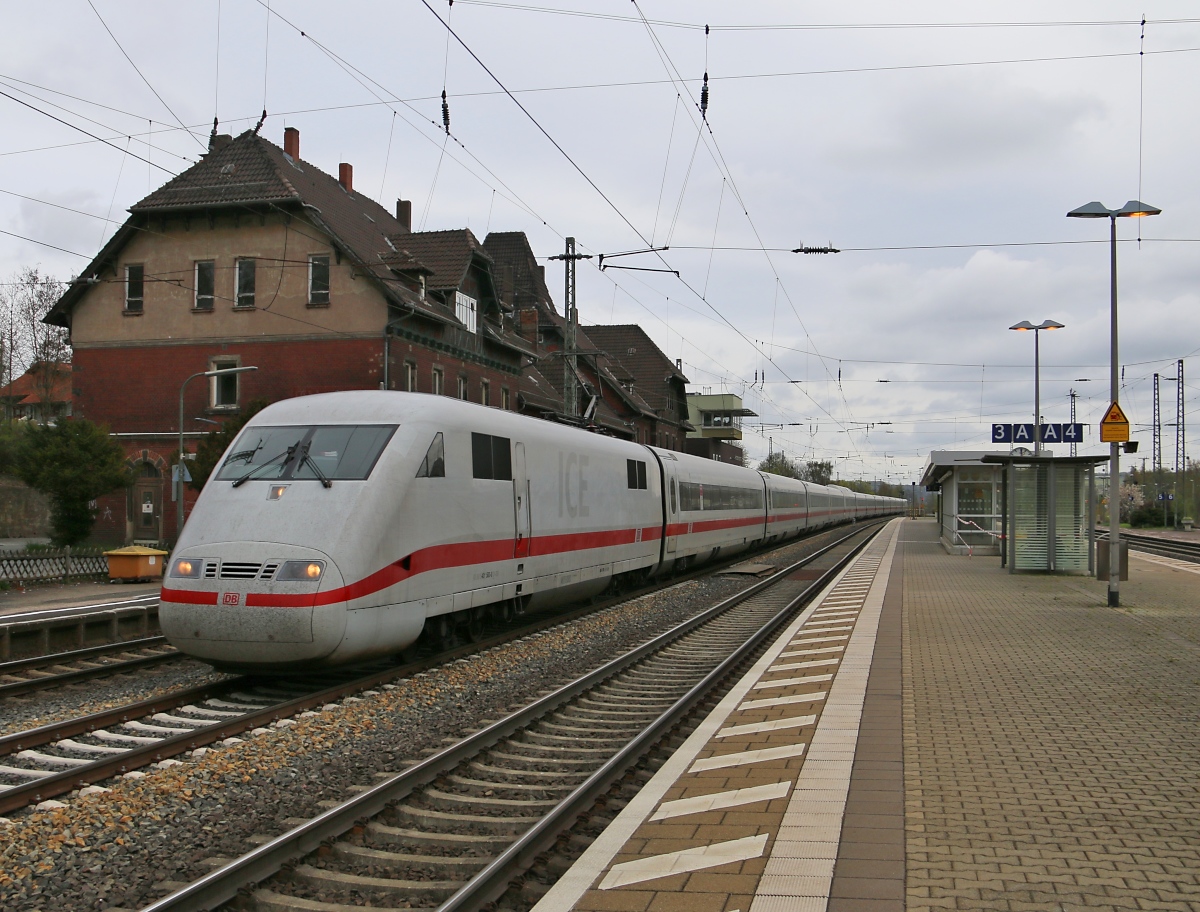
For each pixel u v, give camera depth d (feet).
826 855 17.48
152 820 21.54
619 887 16.24
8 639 44.16
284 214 109.09
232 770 25.08
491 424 45.39
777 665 38.83
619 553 63.87
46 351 177.17
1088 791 21.35
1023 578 78.02
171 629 34.17
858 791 21.36
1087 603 59.47
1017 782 22.03
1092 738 26.07
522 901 17.37
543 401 151.84
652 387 217.36
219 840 20.47
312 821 19.93
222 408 110.22
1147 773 22.75
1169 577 80.23
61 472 88.94
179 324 112.78
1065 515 81.76
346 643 33.86
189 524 35.83
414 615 37.73
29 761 26.61
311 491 35.81
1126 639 44.24
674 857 17.53
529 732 30.04
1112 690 32.55
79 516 91.91
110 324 114.83
